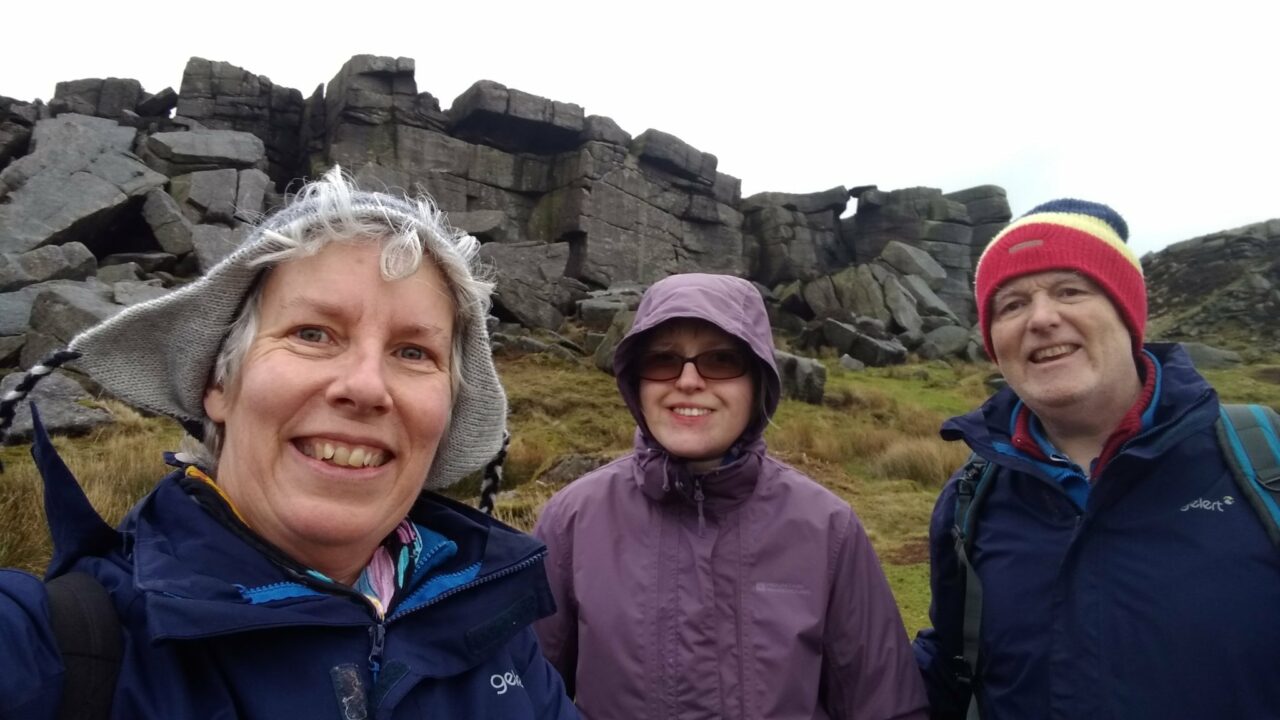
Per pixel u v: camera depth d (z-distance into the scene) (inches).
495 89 444.8
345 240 21.0
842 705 32.6
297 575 20.3
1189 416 28.9
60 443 138.4
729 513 33.6
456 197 432.1
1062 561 29.8
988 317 34.3
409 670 20.3
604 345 279.9
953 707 36.3
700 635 31.4
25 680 15.8
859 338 398.0
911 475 166.4
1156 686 27.0
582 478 38.0
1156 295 521.3
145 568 18.2
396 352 21.8
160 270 296.4
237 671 18.3
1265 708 26.0
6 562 78.4
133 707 16.8
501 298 332.5
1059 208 32.6
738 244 541.6
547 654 34.7
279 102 451.2
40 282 247.6
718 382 33.5
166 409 23.1
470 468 26.9
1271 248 493.7
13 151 368.5
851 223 608.1
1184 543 27.9
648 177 495.5
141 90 445.7
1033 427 33.6
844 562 33.1
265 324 21.2
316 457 20.8
